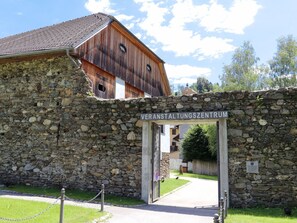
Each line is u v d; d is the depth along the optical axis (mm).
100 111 12055
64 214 7758
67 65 12867
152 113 11172
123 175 11352
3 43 17891
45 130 12758
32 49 13086
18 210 7781
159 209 9766
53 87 12938
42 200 9797
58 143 12461
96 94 14555
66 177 12102
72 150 12203
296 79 37969
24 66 13617
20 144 13086
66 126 12453
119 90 16797
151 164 11352
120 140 11586
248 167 9852
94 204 9828
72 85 12648
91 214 7961
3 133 13453
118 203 10219
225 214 8039
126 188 11242
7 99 13656
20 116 13297
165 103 11141
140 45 19422
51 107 12820
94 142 11945
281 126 9805
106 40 15695
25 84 13461
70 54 12617
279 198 9469
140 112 11469
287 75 38906
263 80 39906
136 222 7629
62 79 12852
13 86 13656
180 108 10906
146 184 10953
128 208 9578
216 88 41344
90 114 12172
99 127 11961
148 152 11148
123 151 11492
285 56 38719
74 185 11930
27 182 12656
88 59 13859
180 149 46688
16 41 17047
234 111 10266
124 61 17578
